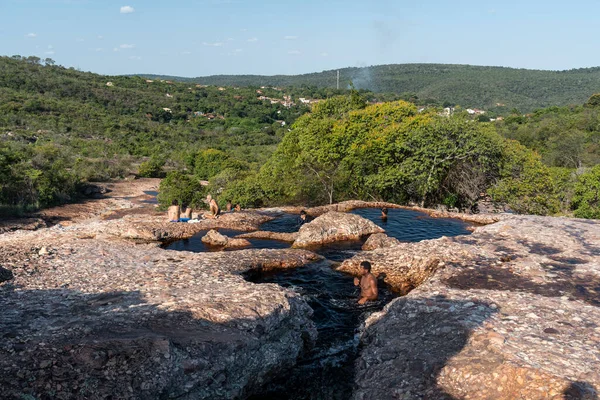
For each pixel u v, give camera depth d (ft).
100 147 279.90
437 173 100.01
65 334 24.02
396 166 97.91
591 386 20.80
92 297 31.58
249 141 392.88
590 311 31.17
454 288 36.96
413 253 48.37
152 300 30.71
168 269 40.68
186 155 286.66
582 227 59.21
